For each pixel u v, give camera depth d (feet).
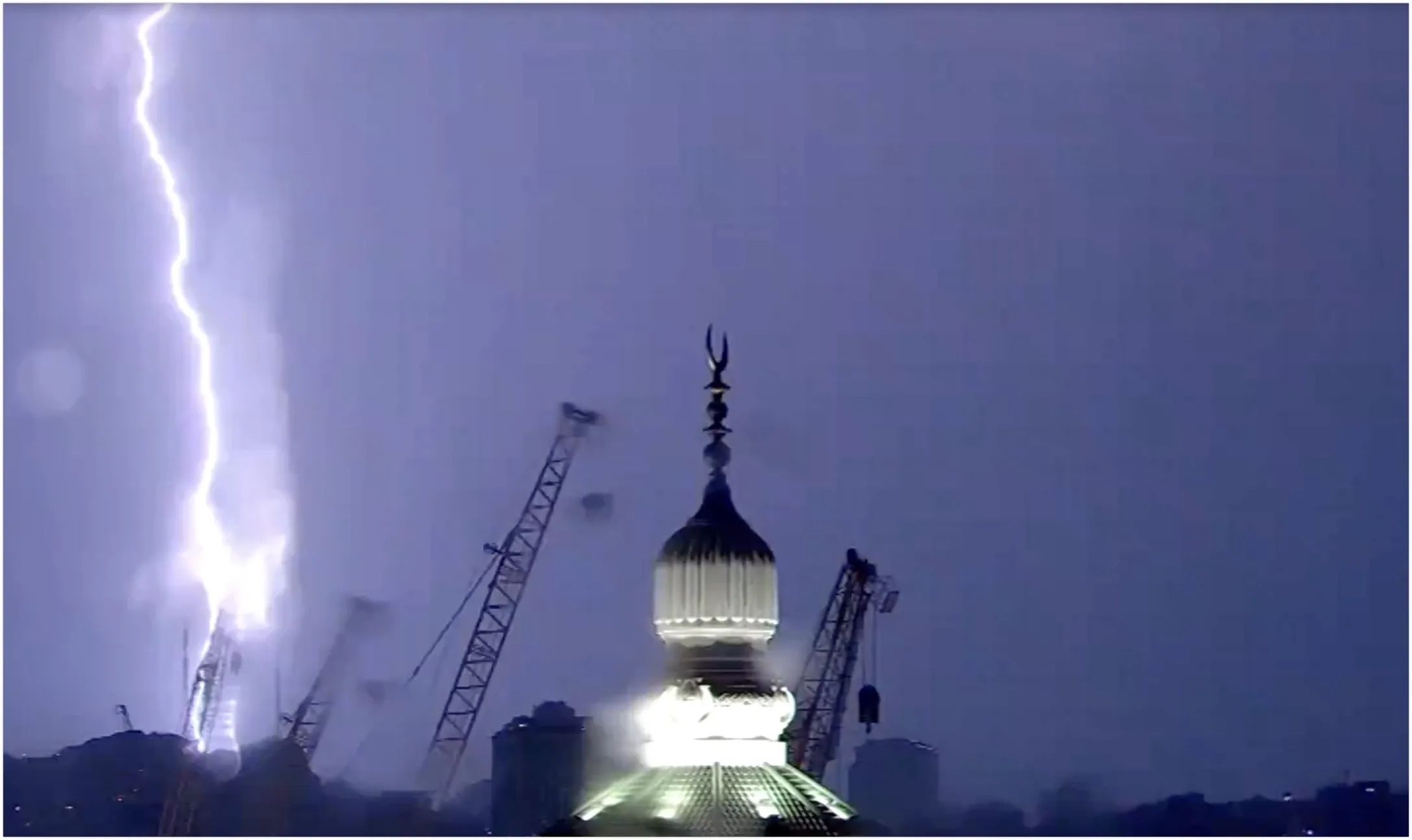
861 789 380.37
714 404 173.37
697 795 161.99
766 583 166.30
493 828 379.14
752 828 160.35
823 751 400.47
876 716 398.21
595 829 163.22
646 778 164.86
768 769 164.45
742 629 164.96
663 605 166.30
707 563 165.07
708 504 169.07
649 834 161.48
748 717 163.63
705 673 164.66
